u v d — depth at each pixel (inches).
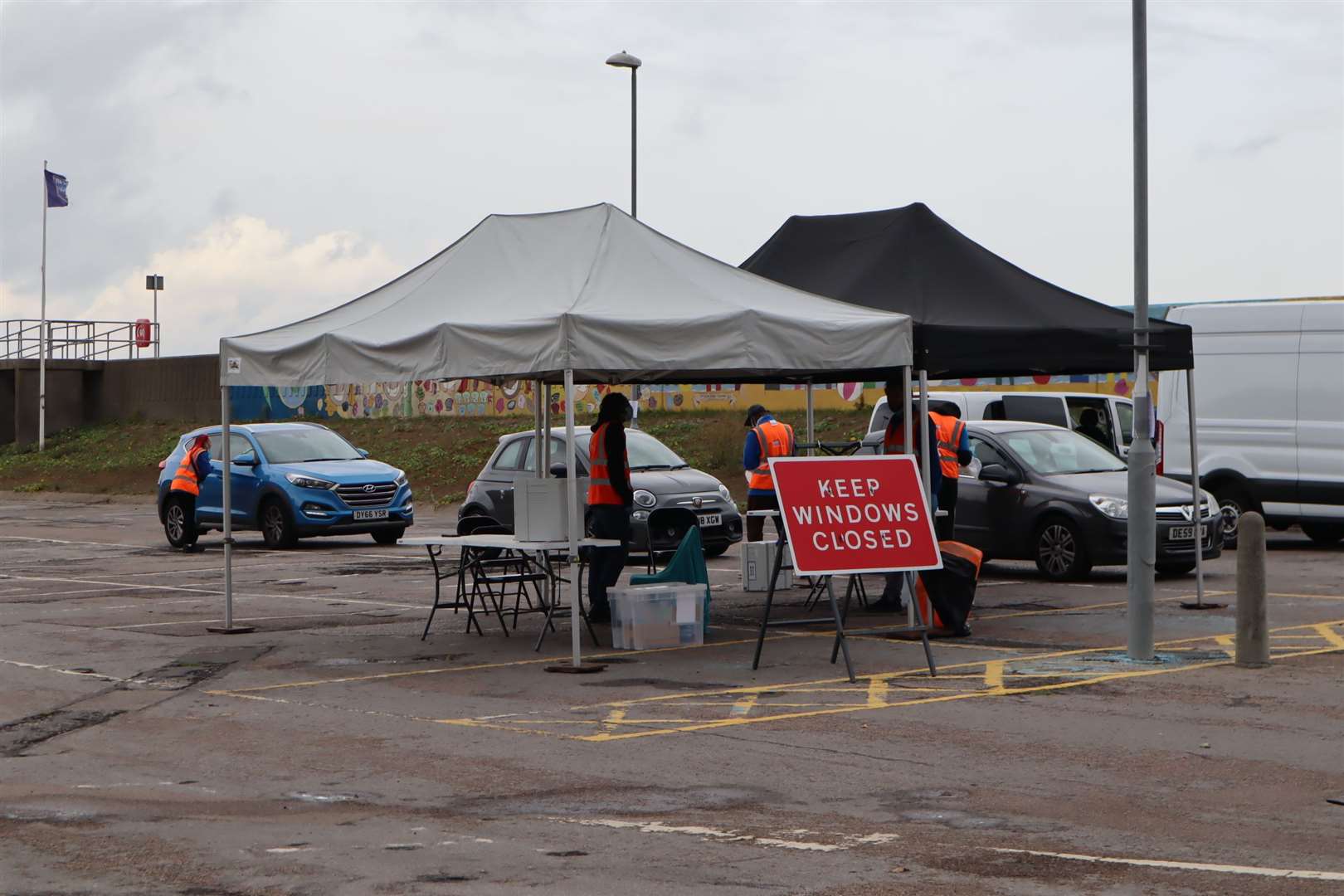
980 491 709.9
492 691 428.5
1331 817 277.4
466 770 327.6
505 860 254.2
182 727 382.9
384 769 329.7
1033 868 245.9
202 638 552.1
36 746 361.7
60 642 544.4
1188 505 672.4
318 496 953.5
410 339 482.6
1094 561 671.1
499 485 804.6
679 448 1519.4
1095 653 477.1
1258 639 443.8
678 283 491.2
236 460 989.2
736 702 403.2
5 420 2257.6
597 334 448.5
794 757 333.7
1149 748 337.4
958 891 233.3
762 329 465.4
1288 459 812.6
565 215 530.9
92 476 1897.1
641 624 503.5
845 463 441.1
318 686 442.6
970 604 514.6
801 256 576.7
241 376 542.0
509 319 464.8
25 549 998.4
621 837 268.7
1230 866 245.6
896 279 547.8
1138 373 470.3
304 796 305.6
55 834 277.0
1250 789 299.9
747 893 233.5
